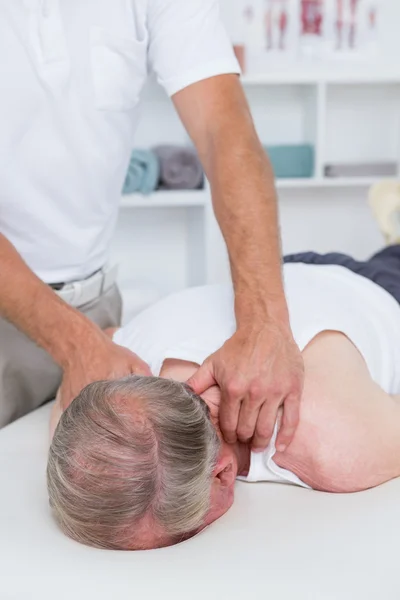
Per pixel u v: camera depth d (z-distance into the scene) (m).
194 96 1.56
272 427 1.20
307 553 1.03
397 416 1.30
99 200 1.67
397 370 1.57
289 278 1.61
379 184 2.65
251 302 1.29
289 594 0.94
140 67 1.63
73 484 1.02
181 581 0.96
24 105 1.51
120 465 1.00
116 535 1.03
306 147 3.62
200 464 1.05
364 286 1.65
